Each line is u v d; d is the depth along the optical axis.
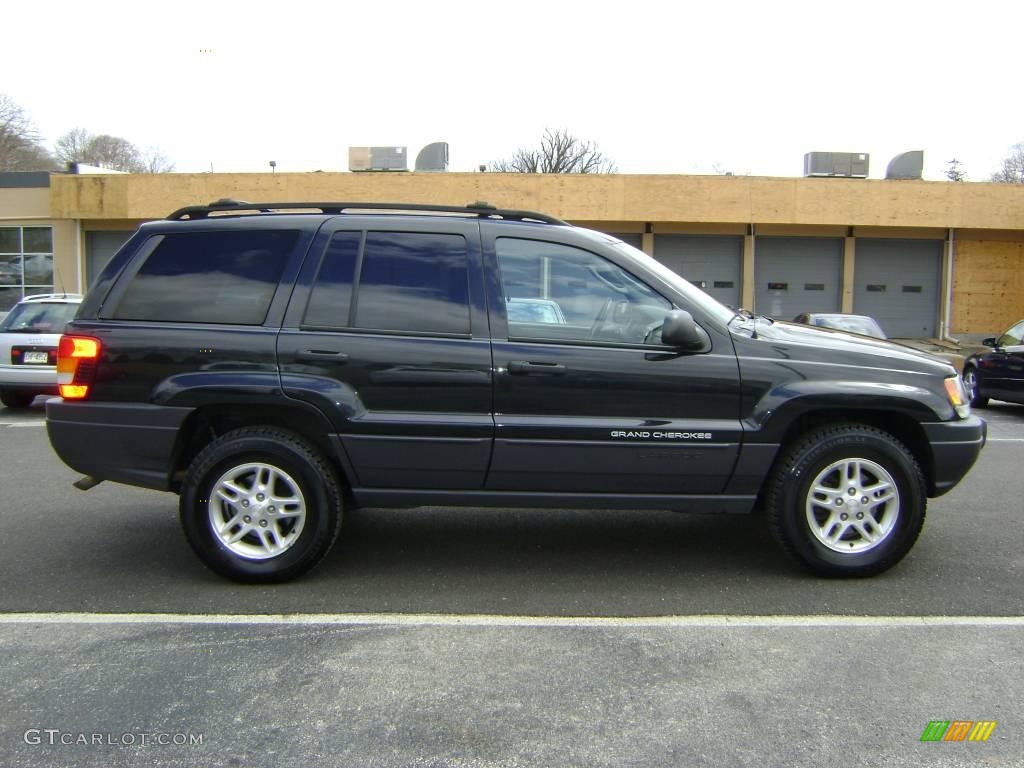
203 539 4.48
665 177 22.19
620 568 4.91
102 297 4.61
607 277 4.56
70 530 5.63
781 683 3.42
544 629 3.98
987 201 22.77
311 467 4.45
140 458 4.51
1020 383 11.78
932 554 5.14
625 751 2.91
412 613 4.18
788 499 4.53
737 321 4.72
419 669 3.54
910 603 4.32
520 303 4.52
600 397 4.43
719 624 4.05
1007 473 7.63
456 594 4.46
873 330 14.41
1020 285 24.34
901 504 4.54
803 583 4.63
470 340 4.45
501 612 4.20
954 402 4.62
